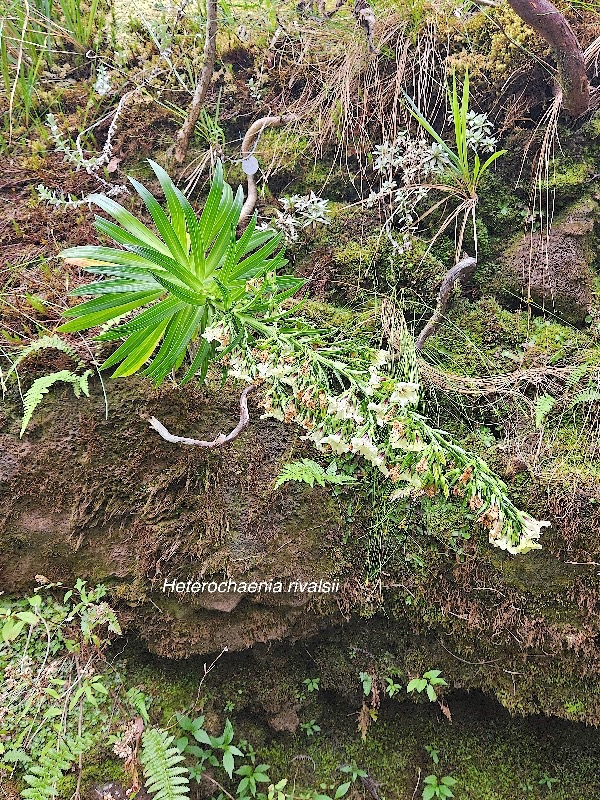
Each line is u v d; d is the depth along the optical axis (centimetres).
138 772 178
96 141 255
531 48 224
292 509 191
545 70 225
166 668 200
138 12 273
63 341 193
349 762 212
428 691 183
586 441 187
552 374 199
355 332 207
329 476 182
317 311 212
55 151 247
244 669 208
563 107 223
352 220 231
